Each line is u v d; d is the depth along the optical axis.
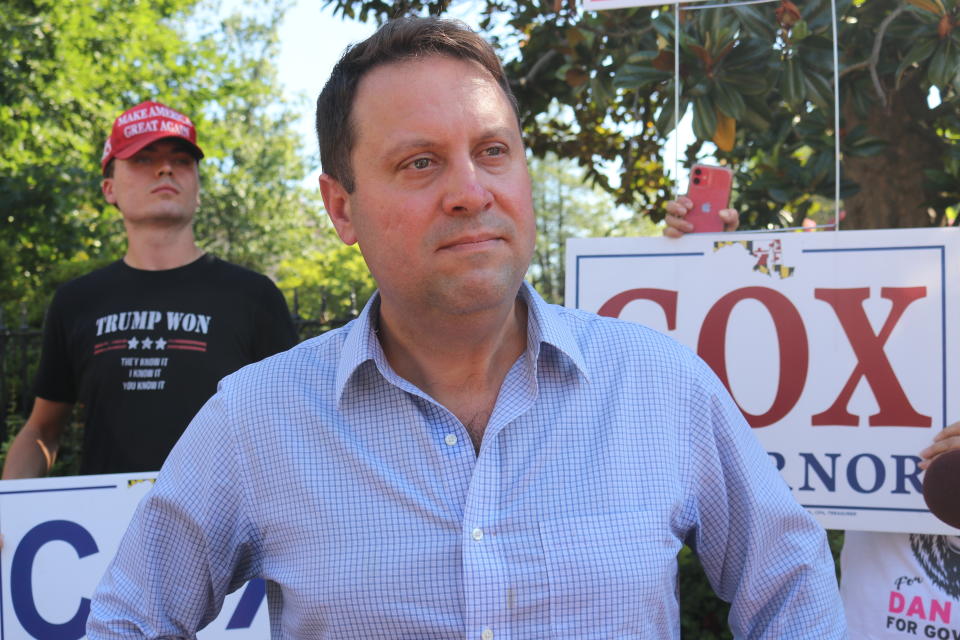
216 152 15.45
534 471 1.37
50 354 3.13
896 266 2.40
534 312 1.44
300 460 1.41
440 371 1.45
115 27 12.32
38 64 10.73
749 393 2.49
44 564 2.74
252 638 2.78
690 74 3.11
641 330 1.51
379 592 1.32
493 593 1.30
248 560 1.50
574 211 25.89
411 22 1.39
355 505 1.37
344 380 1.41
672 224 2.59
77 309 3.09
